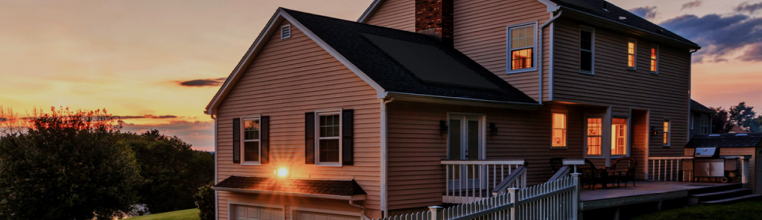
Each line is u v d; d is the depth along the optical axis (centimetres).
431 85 1363
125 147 4550
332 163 1380
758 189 1678
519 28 1636
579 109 1822
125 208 3036
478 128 1494
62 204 2708
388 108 1255
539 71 1565
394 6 1986
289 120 1503
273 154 1545
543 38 1570
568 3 1645
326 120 1410
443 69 1526
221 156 1731
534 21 1591
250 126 1641
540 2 1573
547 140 1692
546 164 1678
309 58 1452
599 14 1716
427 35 1831
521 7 1630
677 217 1271
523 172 1188
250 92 1634
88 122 2952
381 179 1244
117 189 2900
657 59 2027
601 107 1784
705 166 1731
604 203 1205
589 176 1471
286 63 1521
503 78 1667
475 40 1752
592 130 1830
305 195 1363
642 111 1964
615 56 1805
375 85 1236
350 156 1327
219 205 1750
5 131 2812
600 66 1736
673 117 2116
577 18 1622
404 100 1250
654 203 1385
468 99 1358
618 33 1825
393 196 1260
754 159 1678
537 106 1562
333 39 1427
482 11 1736
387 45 1556
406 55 1533
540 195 1032
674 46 2127
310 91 1445
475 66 1692
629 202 1273
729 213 1305
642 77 1936
